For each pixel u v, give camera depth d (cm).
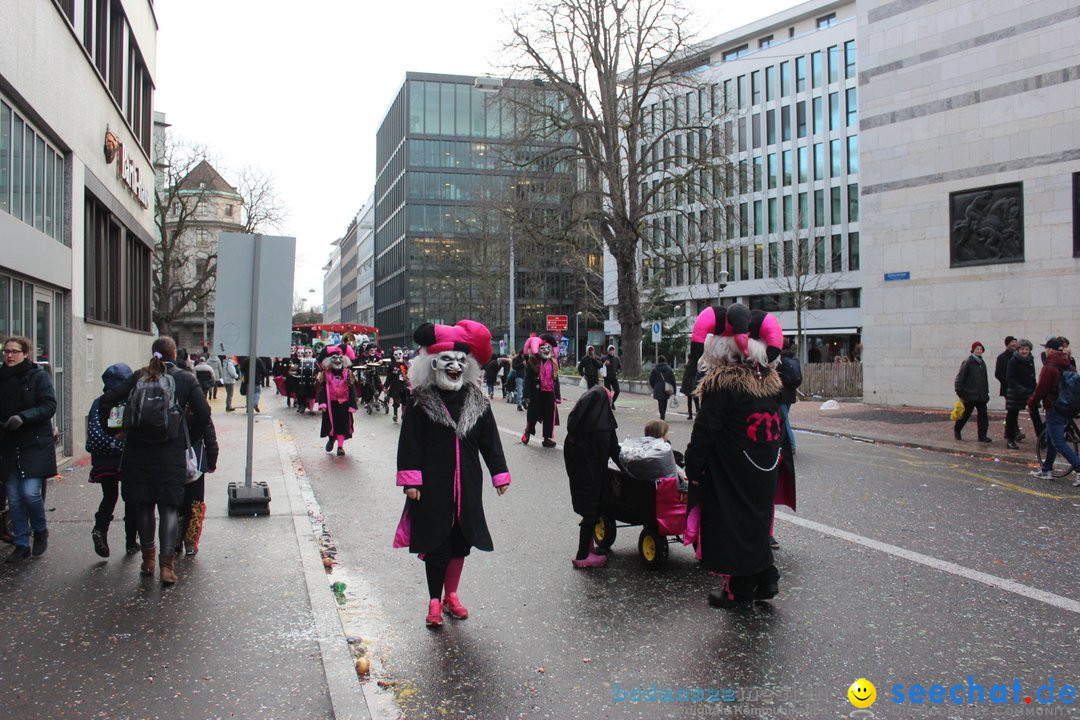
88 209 1347
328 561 633
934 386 1928
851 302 5597
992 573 594
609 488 656
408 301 8119
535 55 2864
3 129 902
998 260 1805
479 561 646
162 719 358
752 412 511
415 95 8206
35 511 618
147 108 2066
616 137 2967
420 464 493
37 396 611
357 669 423
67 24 1112
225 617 490
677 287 6262
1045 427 1016
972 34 1850
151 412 546
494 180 5475
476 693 400
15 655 430
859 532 725
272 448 1269
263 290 803
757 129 6025
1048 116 1727
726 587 530
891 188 2011
